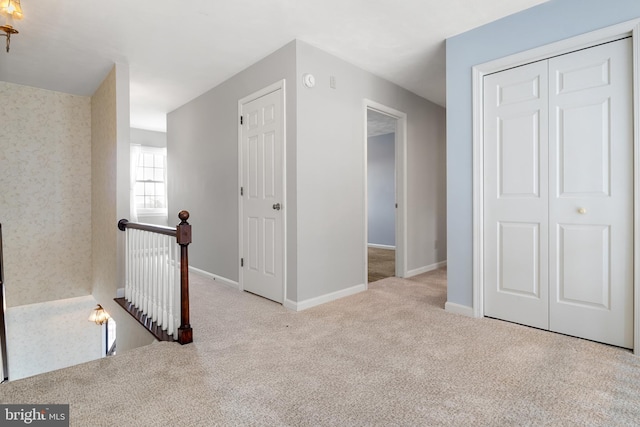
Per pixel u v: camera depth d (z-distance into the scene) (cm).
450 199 292
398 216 434
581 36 224
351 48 316
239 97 373
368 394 164
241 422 143
